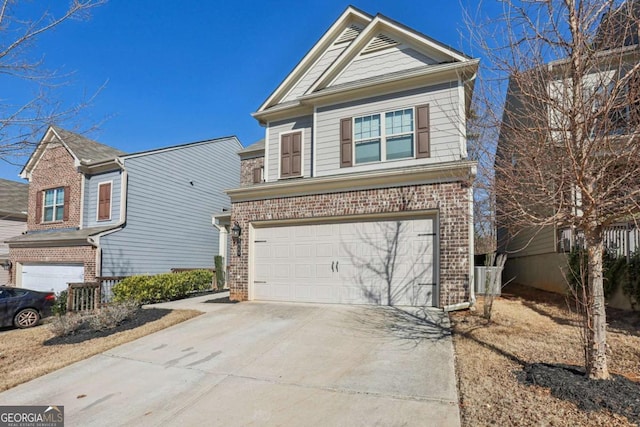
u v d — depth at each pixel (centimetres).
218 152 2003
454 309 802
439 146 944
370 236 925
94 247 1395
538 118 414
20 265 1656
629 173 371
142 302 1148
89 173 1588
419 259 869
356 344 615
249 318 825
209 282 1488
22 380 529
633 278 737
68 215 1588
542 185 409
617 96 379
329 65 1180
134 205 1529
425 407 389
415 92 996
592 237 420
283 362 550
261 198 1059
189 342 671
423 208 859
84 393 477
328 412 392
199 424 383
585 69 399
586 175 386
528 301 924
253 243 1066
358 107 1059
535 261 1248
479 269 989
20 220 2127
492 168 494
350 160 1043
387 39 1086
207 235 1900
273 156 1248
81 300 1114
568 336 612
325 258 970
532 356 518
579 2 392
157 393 465
